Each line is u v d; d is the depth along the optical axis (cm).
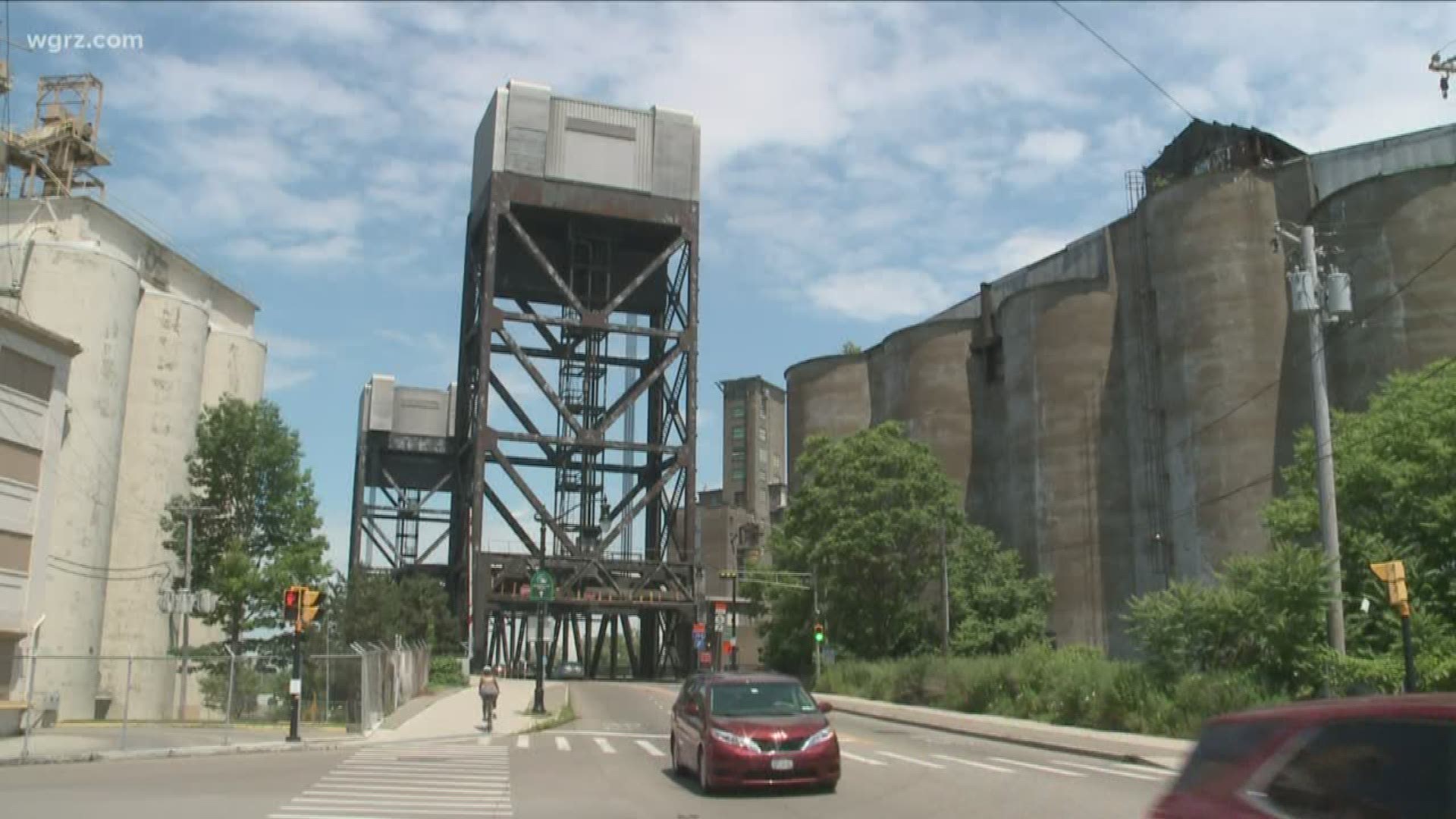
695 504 8462
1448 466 3086
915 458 6444
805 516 6600
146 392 5738
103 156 6838
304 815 1450
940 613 6450
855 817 1411
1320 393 2561
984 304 8369
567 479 8444
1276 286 5881
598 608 8075
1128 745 2609
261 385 6788
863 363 9612
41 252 5244
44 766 2212
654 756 2395
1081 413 6900
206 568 4744
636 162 8494
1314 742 521
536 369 8019
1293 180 6038
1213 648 2997
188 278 6606
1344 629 2764
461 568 7962
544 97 8331
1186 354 6038
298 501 4888
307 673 4238
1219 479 5781
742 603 8581
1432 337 4931
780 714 1705
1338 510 3288
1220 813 543
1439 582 2978
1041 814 1422
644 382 8381
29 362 3366
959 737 3095
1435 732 468
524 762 2259
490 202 8100
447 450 9181
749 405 13225
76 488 5081
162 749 2522
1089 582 6681
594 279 8819
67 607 4966
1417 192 5088
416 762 2272
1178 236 6169
